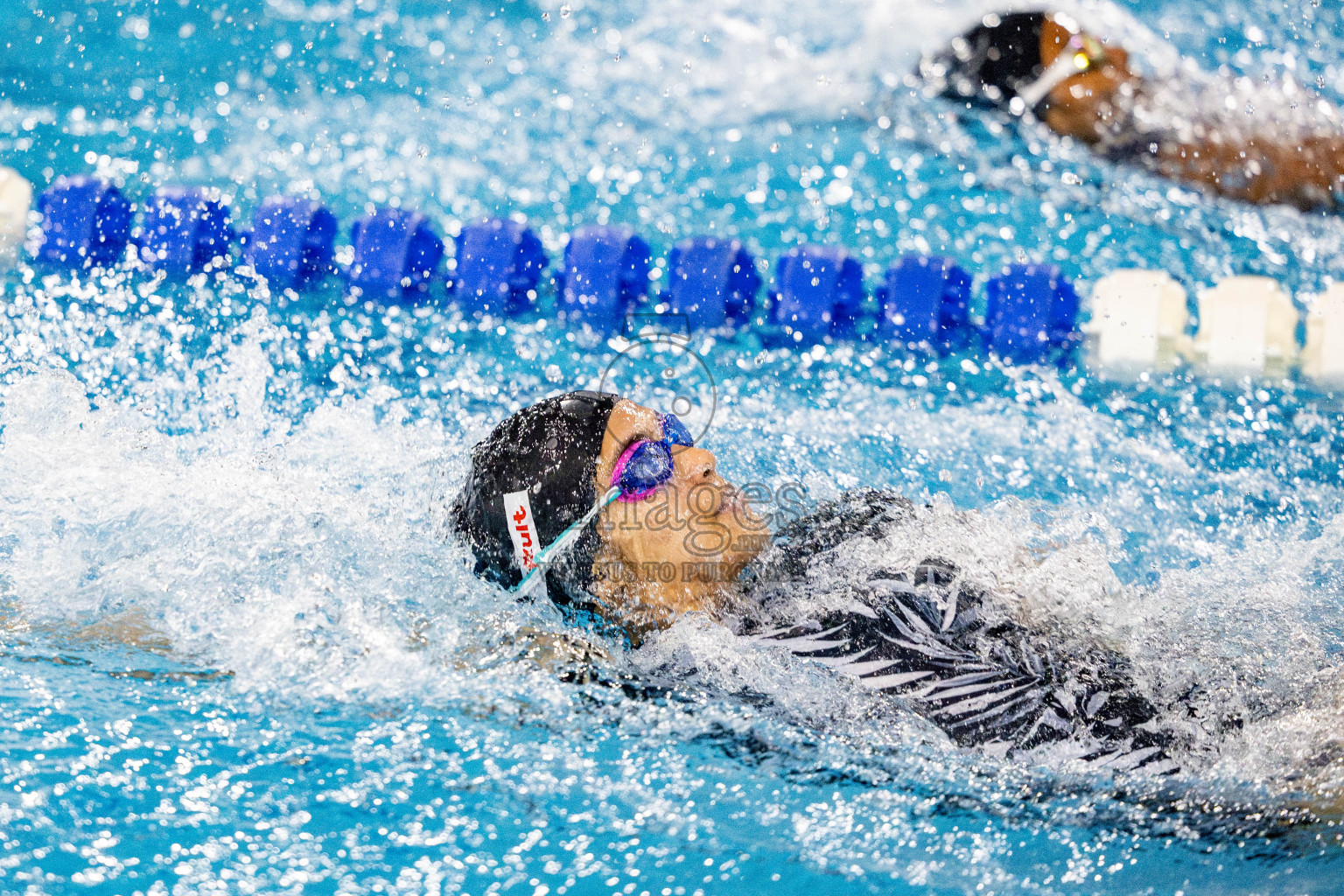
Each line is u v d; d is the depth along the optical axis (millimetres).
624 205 12508
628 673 5676
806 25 16156
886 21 14922
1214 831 4676
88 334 9562
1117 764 4934
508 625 5992
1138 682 5336
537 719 5410
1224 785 4883
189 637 5918
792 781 5016
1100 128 13016
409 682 5621
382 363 9570
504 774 5039
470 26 17359
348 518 6957
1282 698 5430
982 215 12164
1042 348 10375
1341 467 8406
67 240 11000
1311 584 6867
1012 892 4410
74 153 13023
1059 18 13453
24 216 11227
